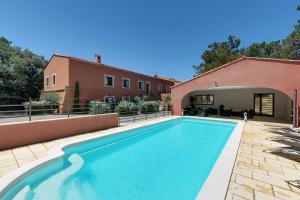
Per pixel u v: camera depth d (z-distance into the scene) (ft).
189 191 14.64
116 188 15.05
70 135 28.17
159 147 26.86
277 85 39.14
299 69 36.27
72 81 63.82
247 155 18.44
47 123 25.22
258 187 11.95
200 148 26.27
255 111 59.00
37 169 15.67
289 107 47.39
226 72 47.80
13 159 17.71
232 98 63.67
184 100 69.21
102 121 33.71
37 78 86.79
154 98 100.48
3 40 107.14
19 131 22.21
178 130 39.75
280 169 14.88
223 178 12.69
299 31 61.72
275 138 26.07
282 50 75.25
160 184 15.72
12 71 76.69
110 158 22.30
